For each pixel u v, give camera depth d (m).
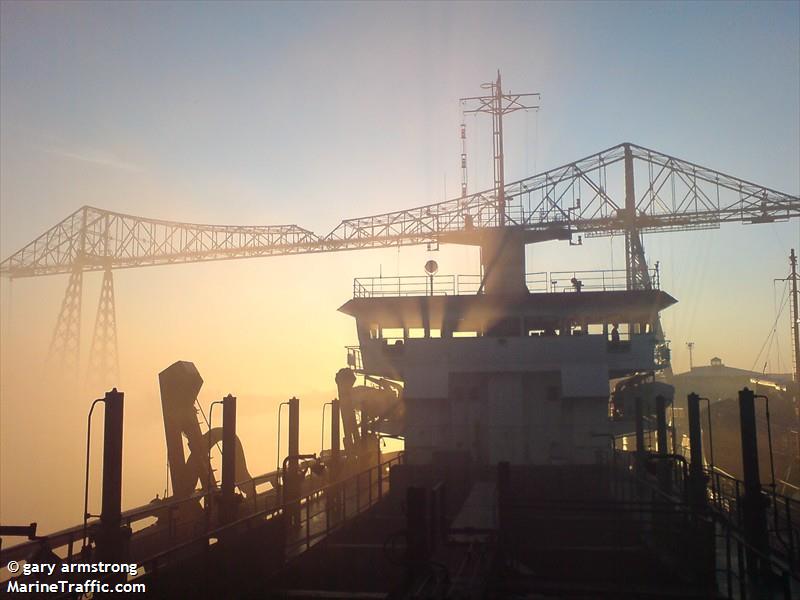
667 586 17.45
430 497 16.14
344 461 37.50
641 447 34.62
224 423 21.61
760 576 17.64
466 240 48.34
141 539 20.05
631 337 38.28
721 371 90.88
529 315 39.41
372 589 22.62
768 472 50.19
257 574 18.72
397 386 44.53
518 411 36.69
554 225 60.69
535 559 21.75
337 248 112.38
